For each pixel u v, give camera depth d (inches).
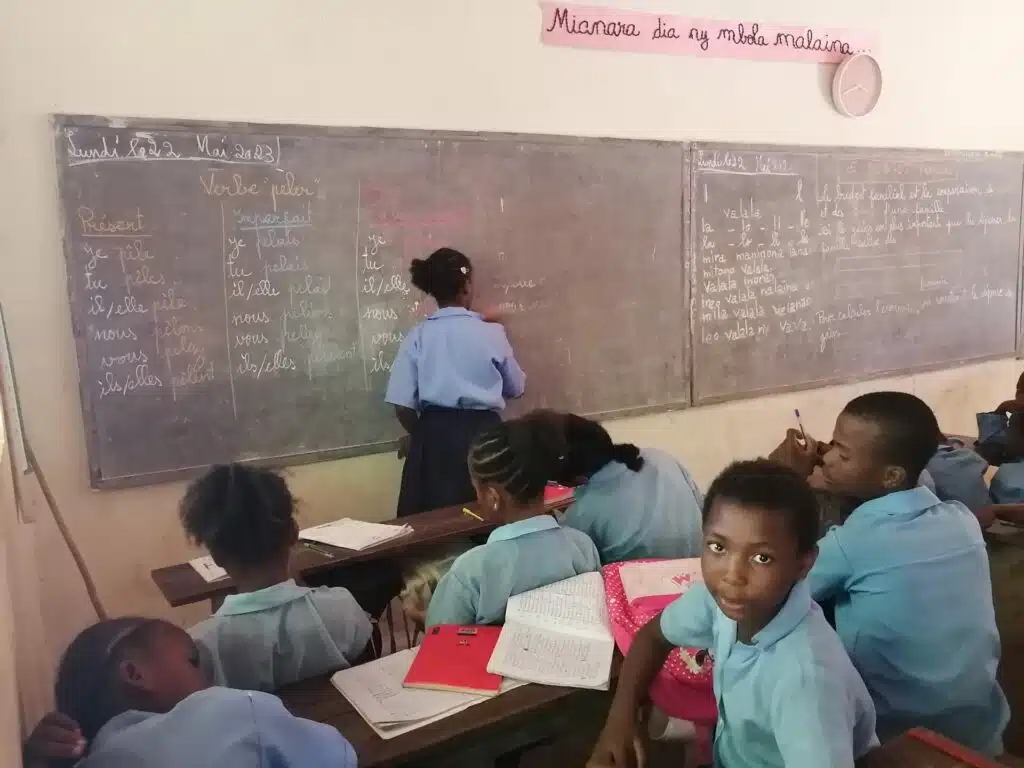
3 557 43.1
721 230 137.3
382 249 108.8
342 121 104.3
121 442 95.1
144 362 95.6
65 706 40.8
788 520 40.9
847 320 154.4
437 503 105.7
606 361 129.3
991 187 168.4
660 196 130.1
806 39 141.0
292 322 104.1
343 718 53.4
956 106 161.5
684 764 67.0
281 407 104.7
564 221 122.3
